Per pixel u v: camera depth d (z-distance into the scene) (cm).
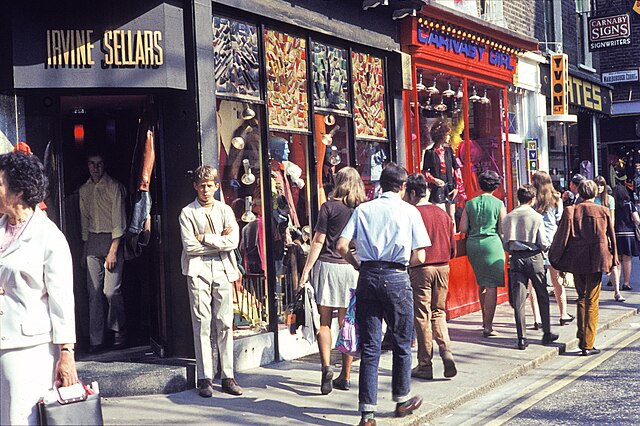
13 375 439
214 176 754
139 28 776
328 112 1023
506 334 1086
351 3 1064
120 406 725
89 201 879
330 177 1033
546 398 779
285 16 939
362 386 654
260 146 919
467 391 782
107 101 857
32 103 800
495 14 1495
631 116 2453
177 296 806
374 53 1127
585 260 960
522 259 984
